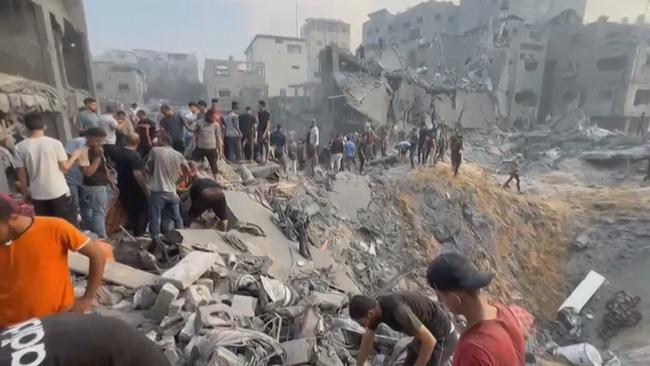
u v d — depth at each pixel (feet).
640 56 128.57
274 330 15.02
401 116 116.78
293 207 34.32
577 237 70.18
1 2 47.78
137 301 14.53
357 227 46.85
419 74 149.48
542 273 68.23
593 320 58.75
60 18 60.49
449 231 63.16
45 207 14.61
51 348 3.79
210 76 149.59
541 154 108.78
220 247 21.58
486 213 70.08
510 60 139.85
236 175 37.78
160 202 20.57
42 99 47.11
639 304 57.88
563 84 142.92
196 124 34.58
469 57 152.76
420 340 10.87
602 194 80.84
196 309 14.03
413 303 11.42
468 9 171.12
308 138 58.95
